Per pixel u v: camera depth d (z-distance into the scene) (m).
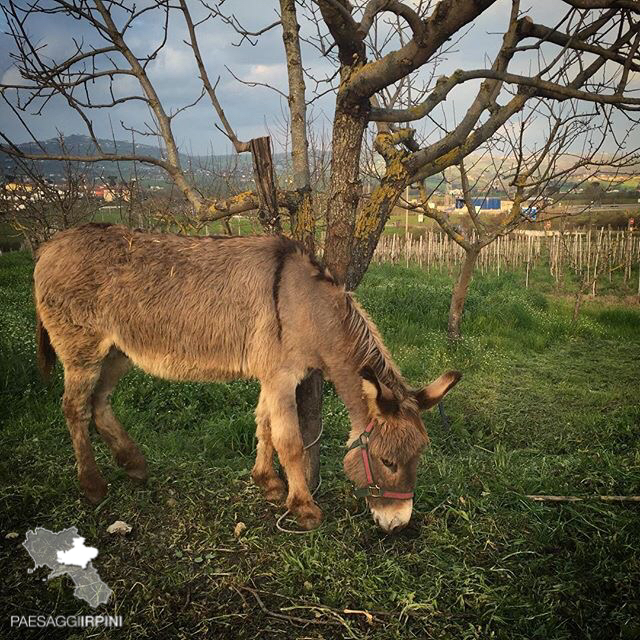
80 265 3.68
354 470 3.30
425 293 11.66
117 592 2.88
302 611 2.79
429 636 2.64
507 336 9.66
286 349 3.47
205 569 3.08
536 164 5.67
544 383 7.27
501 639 2.62
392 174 3.72
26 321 7.40
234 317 3.53
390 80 3.23
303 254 3.56
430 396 3.33
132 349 3.72
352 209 3.75
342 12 2.92
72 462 4.16
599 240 18.66
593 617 2.79
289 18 3.79
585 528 3.58
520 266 21.58
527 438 5.40
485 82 3.91
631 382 7.43
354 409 3.44
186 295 3.57
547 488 4.11
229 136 3.94
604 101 2.97
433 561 3.20
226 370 3.66
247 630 2.65
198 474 4.14
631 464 4.55
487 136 4.07
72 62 3.64
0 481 3.84
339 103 3.50
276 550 3.27
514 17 3.51
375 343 3.47
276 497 3.76
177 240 3.72
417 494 3.93
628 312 11.96
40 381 5.60
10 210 6.04
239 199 4.04
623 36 3.44
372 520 3.62
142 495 3.80
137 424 4.99
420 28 3.03
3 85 3.41
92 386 3.78
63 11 3.61
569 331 10.44
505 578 3.07
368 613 2.76
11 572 2.99
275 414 3.45
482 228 7.52
